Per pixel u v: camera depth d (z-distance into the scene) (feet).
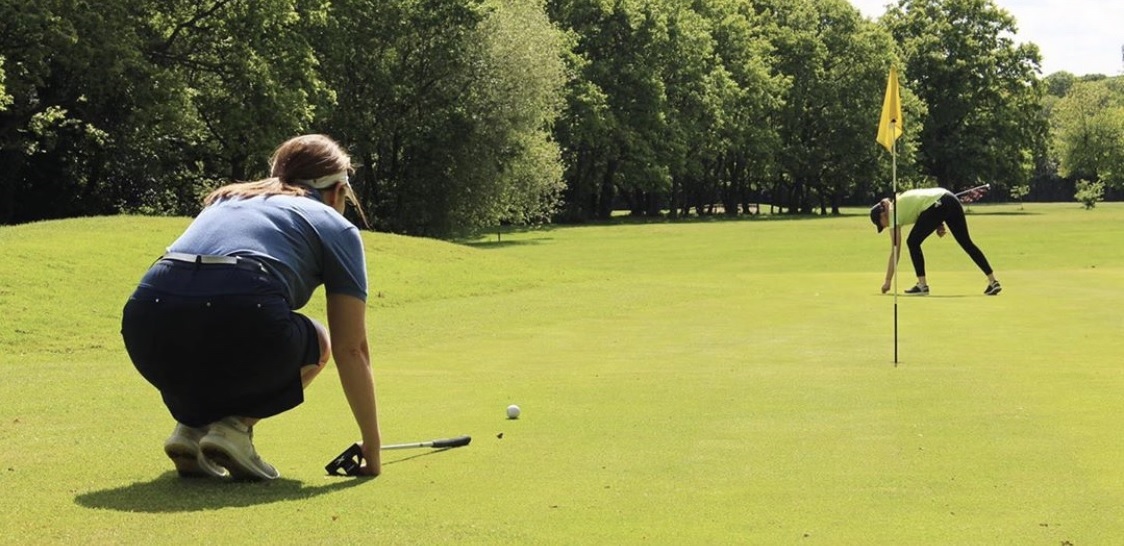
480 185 152.25
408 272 65.41
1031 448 18.54
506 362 32.32
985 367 29.22
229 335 14.97
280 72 116.47
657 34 211.82
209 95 117.70
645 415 22.20
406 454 18.33
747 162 255.09
